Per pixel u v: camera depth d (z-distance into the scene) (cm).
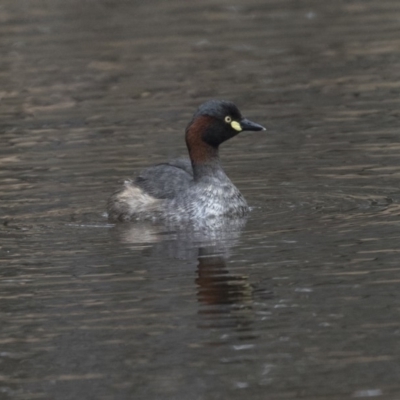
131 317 1079
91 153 1762
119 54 2445
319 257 1226
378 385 908
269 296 1112
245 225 1392
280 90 2108
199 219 1433
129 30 2653
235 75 2239
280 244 1287
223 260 1240
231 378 934
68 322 1075
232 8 2873
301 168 1631
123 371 959
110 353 998
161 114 1984
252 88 2133
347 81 2144
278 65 2298
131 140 1827
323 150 1716
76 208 1498
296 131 1834
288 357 970
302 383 918
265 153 1728
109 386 932
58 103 2114
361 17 2706
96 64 2375
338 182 1549
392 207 1415
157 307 1100
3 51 2500
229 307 1090
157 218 1448
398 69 2206
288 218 1405
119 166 1680
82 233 1389
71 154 1764
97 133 1888
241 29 2636
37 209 1496
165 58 2408
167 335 1030
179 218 1441
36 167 1702
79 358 992
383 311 1056
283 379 928
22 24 2741
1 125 1978
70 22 2755
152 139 1827
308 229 1344
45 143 1841
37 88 2220
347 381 918
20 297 1151
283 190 1534
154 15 2812
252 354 980
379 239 1278
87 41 2564
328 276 1161
